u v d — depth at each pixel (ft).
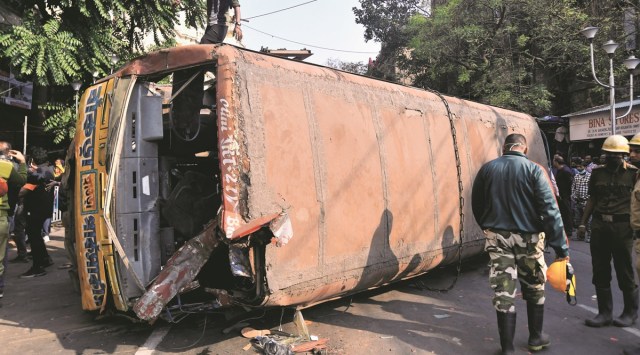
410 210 17.33
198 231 15.49
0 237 17.83
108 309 15.17
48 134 44.27
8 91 40.19
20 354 12.94
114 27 38.22
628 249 14.55
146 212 14.39
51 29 31.71
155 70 13.79
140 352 12.78
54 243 32.55
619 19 49.96
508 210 12.78
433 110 19.84
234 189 11.68
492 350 13.09
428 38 63.62
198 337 13.89
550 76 59.77
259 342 13.08
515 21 58.49
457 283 20.79
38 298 18.72
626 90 48.85
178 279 12.12
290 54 23.45
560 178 33.71
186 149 16.47
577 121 46.24
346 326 14.90
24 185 20.97
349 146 15.07
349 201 14.76
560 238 12.32
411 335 14.19
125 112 13.87
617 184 14.49
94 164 14.51
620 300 18.08
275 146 12.70
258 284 11.85
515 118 27.40
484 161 22.84
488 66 59.41
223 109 11.89
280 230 10.94
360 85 16.44
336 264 14.11
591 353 12.91
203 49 12.67
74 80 35.14
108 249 13.89
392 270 16.38
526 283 13.01
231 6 25.23
